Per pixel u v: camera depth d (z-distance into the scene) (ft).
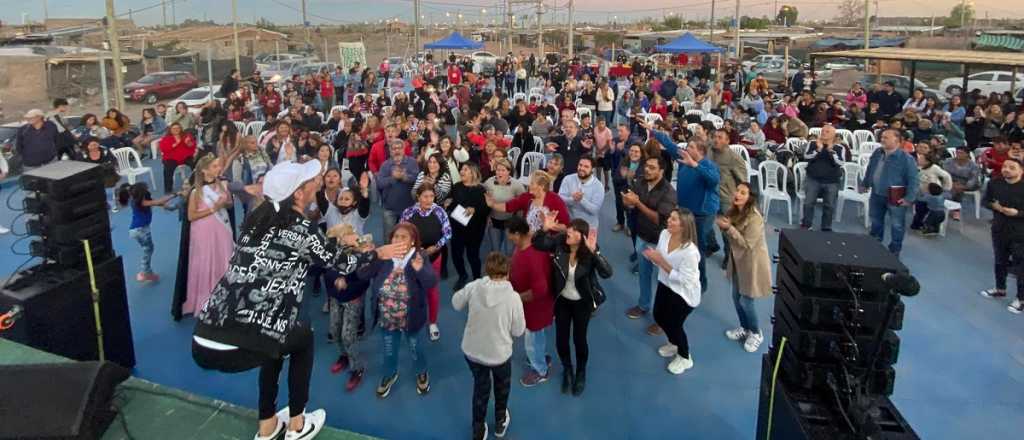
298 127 34.47
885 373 10.27
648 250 17.39
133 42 126.72
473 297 13.80
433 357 18.40
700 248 21.67
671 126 37.32
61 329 15.12
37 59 70.33
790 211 30.32
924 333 19.93
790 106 52.21
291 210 9.87
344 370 17.53
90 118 36.73
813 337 10.50
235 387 16.76
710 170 20.85
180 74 83.05
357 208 21.33
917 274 24.68
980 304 22.02
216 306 9.70
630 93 58.03
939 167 29.73
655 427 15.33
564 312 16.14
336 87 71.15
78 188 15.39
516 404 16.12
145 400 12.23
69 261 15.40
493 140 29.96
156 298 21.84
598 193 21.74
